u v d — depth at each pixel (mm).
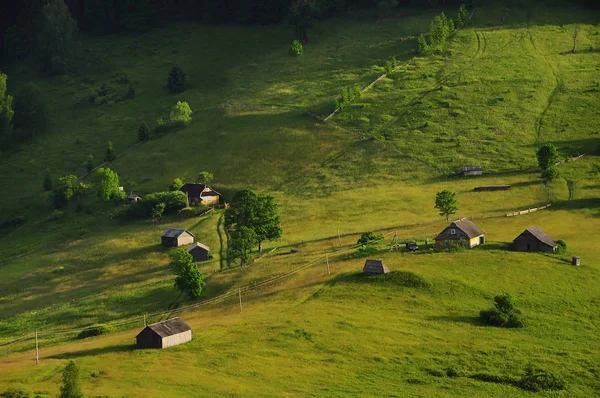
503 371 131250
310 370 132500
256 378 129125
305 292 169500
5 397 119188
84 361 137250
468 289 164875
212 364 135000
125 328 168125
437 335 145375
